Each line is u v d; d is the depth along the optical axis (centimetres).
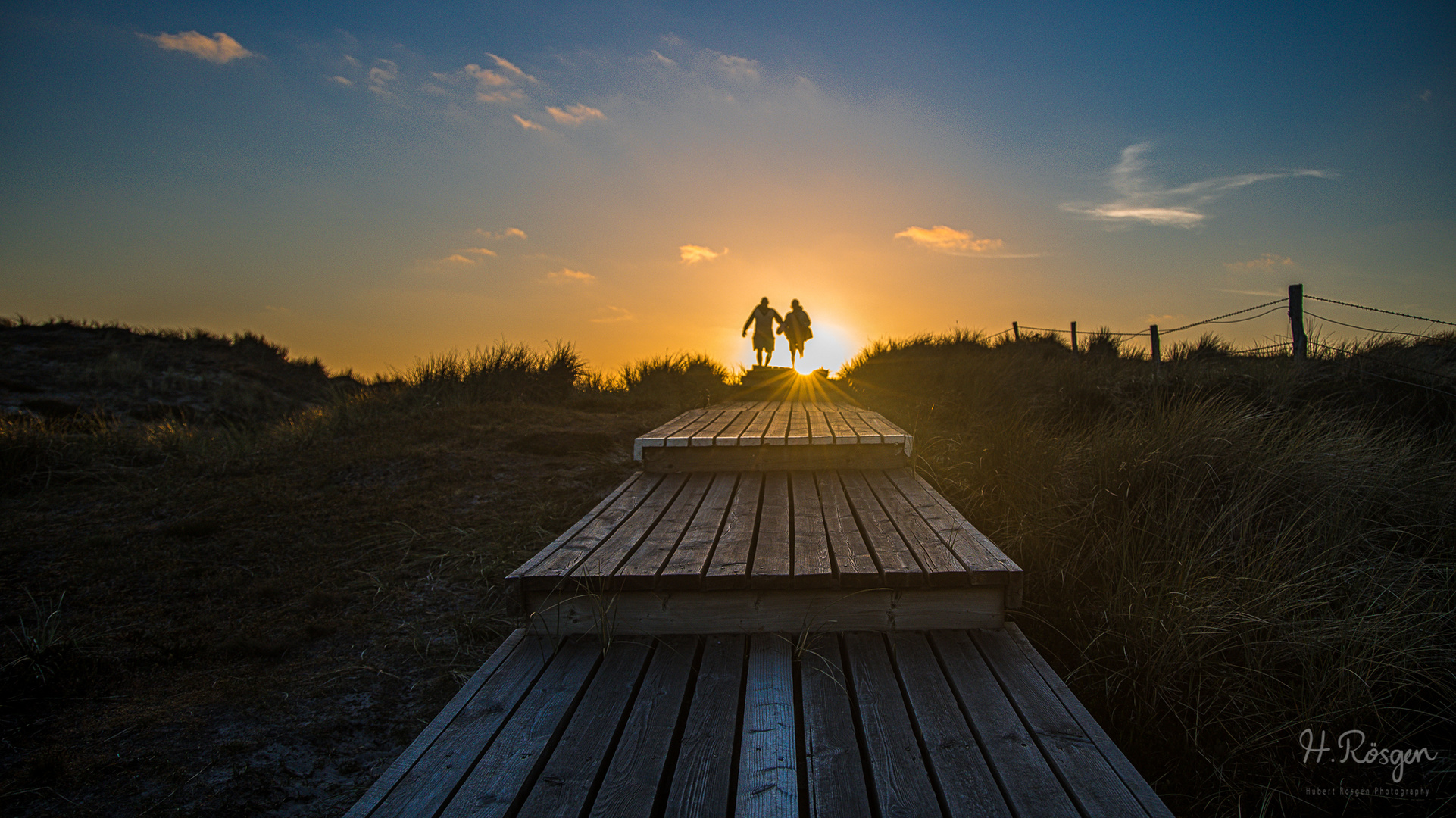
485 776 201
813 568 299
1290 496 451
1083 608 378
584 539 354
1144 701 312
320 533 525
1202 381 795
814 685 252
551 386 1139
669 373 1492
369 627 394
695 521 389
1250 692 310
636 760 208
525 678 260
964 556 309
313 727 303
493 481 655
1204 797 280
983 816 182
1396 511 454
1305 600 356
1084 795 188
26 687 326
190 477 642
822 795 191
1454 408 665
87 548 488
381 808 187
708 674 260
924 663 264
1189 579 357
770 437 529
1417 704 319
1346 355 822
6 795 260
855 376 1428
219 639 377
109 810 253
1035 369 998
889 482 488
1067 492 477
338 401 966
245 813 252
